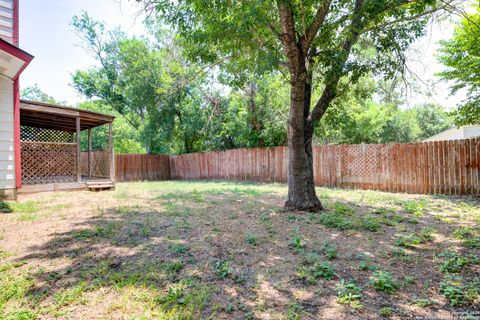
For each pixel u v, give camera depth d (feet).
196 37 15.84
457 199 22.09
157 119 52.49
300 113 17.24
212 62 19.13
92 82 67.72
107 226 13.78
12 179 21.20
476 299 7.11
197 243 11.46
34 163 27.53
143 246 11.03
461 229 13.23
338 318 6.48
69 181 30.50
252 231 13.15
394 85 21.71
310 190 17.76
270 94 43.73
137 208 18.78
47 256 9.94
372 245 11.36
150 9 15.52
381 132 81.00
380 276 8.12
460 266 9.14
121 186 36.14
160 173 55.42
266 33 15.33
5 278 8.20
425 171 26.08
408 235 12.50
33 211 17.51
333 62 14.78
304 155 17.63
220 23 14.69
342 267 9.25
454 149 24.61
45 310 6.64
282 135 44.27
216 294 7.55
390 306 6.96
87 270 8.82
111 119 32.19
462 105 31.71
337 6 14.88
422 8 15.26
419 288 7.85
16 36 20.48
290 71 16.08
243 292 7.68
